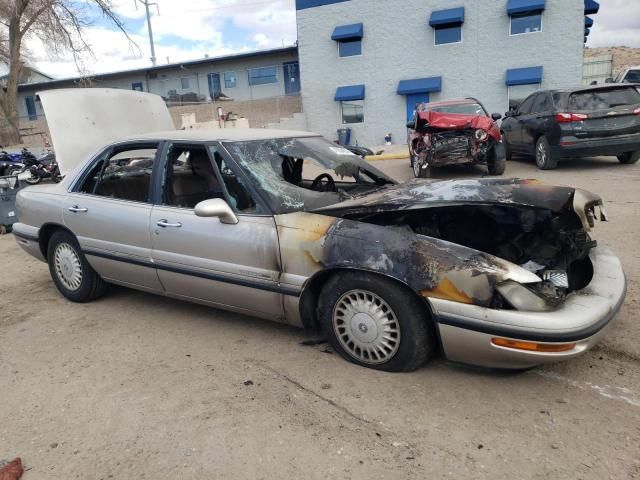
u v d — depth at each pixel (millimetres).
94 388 3371
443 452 2598
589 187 8875
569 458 2514
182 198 4301
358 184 4469
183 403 3139
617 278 3312
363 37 22344
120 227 4262
